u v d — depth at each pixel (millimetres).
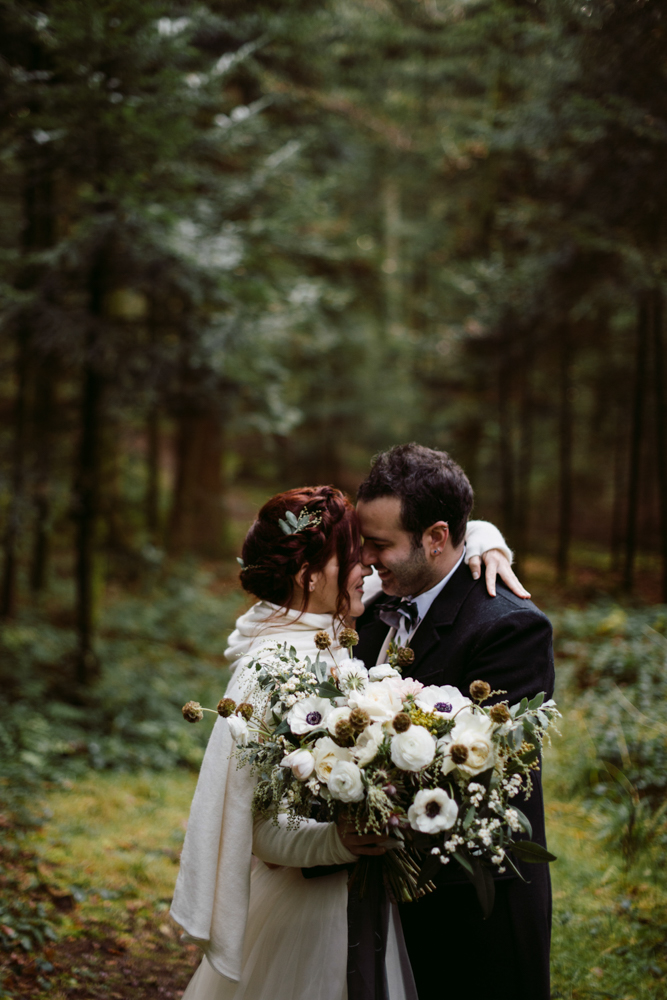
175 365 6184
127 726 6055
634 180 5699
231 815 1795
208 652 8406
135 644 8031
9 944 2990
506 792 1645
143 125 5059
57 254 5504
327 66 8695
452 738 1607
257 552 1966
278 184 6703
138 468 14547
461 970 1788
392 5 9227
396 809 1626
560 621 7645
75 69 4902
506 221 7855
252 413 7035
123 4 4727
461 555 2064
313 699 1693
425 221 12828
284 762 1612
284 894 1940
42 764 5047
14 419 8562
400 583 1996
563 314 8453
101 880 3758
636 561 11562
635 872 3504
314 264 11484
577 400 11867
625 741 4426
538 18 5824
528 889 1788
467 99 10188
